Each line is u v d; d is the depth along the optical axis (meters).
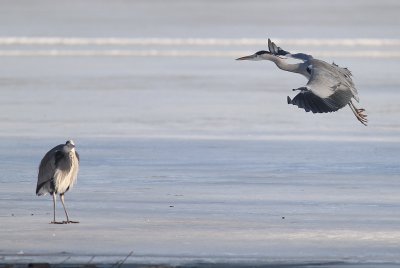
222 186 18.88
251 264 12.33
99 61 52.28
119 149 24.06
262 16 98.06
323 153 23.59
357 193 18.12
